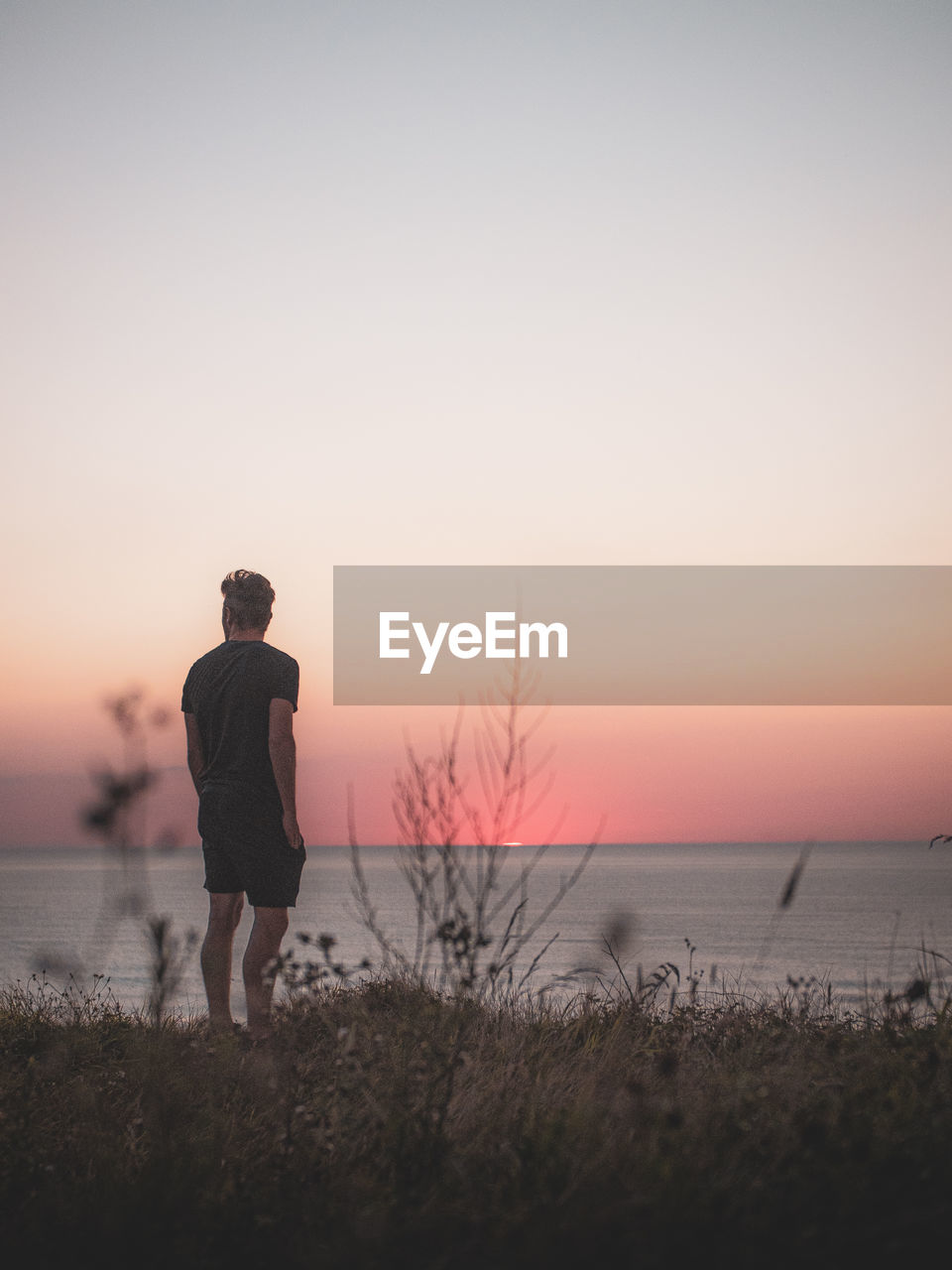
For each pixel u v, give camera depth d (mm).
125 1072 3396
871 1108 2734
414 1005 3367
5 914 99125
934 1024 3688
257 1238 2291
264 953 4609
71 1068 3672
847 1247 2076
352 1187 2486
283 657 4973
